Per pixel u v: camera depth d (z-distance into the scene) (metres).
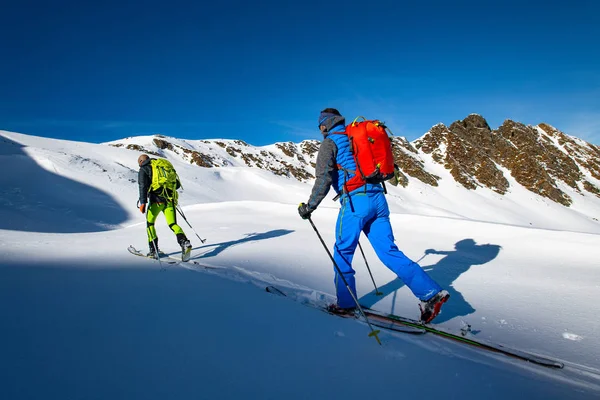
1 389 1.54
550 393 1.87
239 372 1.86
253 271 4.76
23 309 2.58
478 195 88.88
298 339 2.39
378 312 3.11
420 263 6.00
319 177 3.05
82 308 2.69
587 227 78.94
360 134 2.99
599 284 4.64
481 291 4.30
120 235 8.77
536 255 6.62
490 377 2.02
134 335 2.24
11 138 45.47
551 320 3.29
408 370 2.04
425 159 101.62
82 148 46.00
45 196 25.05
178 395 1.60
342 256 3.13
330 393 1.72
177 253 6.20
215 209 15.81
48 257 5.08
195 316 2.68
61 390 1.57
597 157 111.94
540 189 94.44
